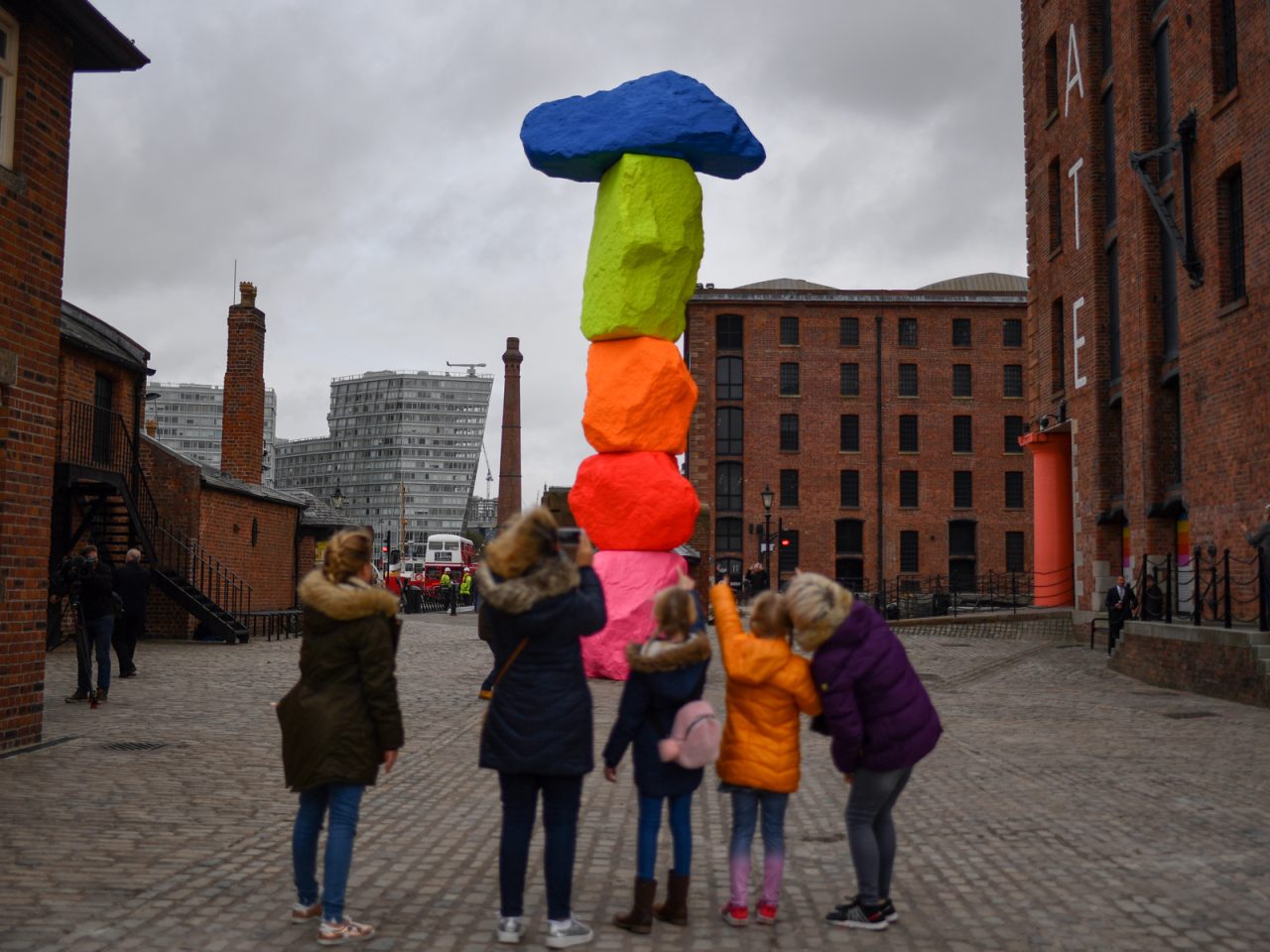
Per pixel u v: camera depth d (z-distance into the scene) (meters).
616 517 16.39
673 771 4.96
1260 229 16.53
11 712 9.30
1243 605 16.84
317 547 35.25
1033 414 28.05
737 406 54.12
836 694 4.84
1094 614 23.09
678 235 16.55
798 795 8.32
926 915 5.23
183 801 7.44
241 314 32.25
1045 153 26.83
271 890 5.45
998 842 6.75
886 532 53.50
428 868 5.98
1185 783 8.70
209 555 24.81
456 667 18.70
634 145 16.36
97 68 10.89
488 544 4.80
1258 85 16.58
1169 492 20.11
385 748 4.82
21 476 9.43
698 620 5.03
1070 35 24.89
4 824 6.66
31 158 9.59
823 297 54.34
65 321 21.53
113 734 10.30
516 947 4.68
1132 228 21.23
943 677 17.75
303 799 4.95
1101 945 4.78
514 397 51.94
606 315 16.61
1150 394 20.52
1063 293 25.61
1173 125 19.58
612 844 6.64
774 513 53.44
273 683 15.09
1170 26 19.84
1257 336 16.61
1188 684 15.48
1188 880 5.86
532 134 17.08
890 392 54.19
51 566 19.67
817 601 4.85
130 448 23.59
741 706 5.11
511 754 4.60
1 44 9.34
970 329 54.72
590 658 16.23
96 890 5.35
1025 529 53.81
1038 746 10.73
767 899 5.08
